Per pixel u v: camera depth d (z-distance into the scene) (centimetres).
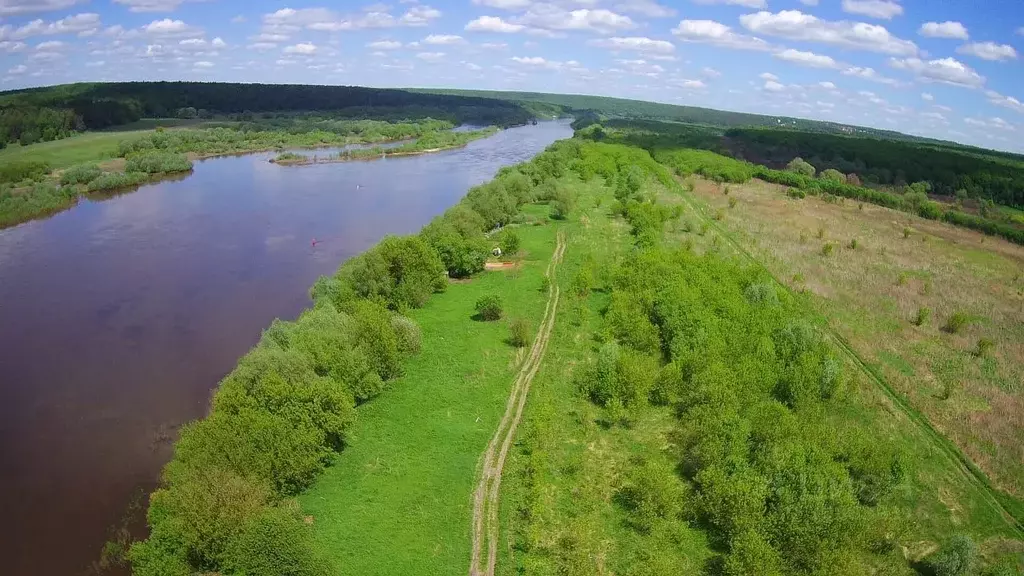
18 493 5062
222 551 3925
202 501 4038
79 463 5441
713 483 4456
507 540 4222
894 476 4709
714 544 4225
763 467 4597
